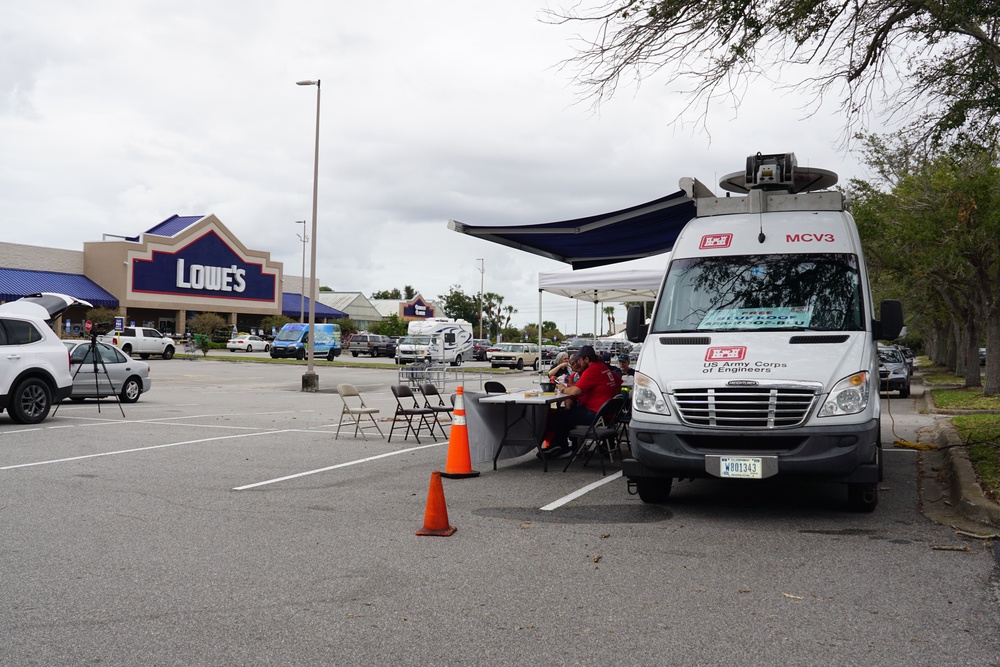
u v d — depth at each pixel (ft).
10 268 186.80
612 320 260.21
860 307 26.08
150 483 30.07
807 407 23.25
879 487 29.99
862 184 78.54
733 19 28.71
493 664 13.48
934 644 14.29
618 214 39.06
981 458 31.68
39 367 49.14
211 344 197.26
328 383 102.42
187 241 212.23
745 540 21.81
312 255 90.53
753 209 29.40
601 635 14.75
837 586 17.67
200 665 13.46
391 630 15.03
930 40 32.40
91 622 15.43
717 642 14.40
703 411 23.85
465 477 32.09
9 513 24.88
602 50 30.42
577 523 23.90
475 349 191.31
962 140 35.14
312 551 20.58
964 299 102.22
